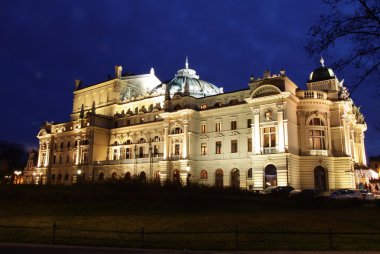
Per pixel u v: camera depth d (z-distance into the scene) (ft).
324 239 66.03
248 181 229.86
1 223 88.38
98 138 325.42
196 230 77.97
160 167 262.47
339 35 77.15
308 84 247.91
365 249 56.80
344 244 60.85
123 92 347.36
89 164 317.63
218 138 249.75
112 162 305.53
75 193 127.95
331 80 239.50
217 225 84.74
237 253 55.21
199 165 255.09
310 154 218.38
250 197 143.84
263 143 217.97
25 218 97.60
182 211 117.70
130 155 309.01
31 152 437.17
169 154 260.83
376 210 119.65
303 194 149.07
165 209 119.55
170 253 55.57
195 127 260.42
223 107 248.52
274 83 220.02
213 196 135.64
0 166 447.01
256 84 230.48
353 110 281.95
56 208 115.24
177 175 255.91
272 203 138.00
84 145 329.11
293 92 228.84
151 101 314.96
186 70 318.24
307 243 62.13
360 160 291.79
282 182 203.41
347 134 235.81
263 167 213.25
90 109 358.64
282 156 205.98
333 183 217.97
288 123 213.46
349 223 86.48
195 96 284.20
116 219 96.37
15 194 127.44
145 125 301.84
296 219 94.89
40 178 348.59
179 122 259.80
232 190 154.20
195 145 259.39
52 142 373.81
